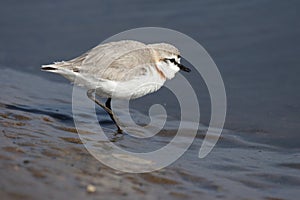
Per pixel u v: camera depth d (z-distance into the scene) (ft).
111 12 75.51
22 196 28.32
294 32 66.74
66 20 74.23
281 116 50.14
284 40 65.36
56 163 33.78
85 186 30.86
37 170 32.01
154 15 73.46
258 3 74.74
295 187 35.35
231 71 59.82
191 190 33.04
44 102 49.19
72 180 31.42
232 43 65.46
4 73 59.47
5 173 31.04
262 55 62.64
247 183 35.47
